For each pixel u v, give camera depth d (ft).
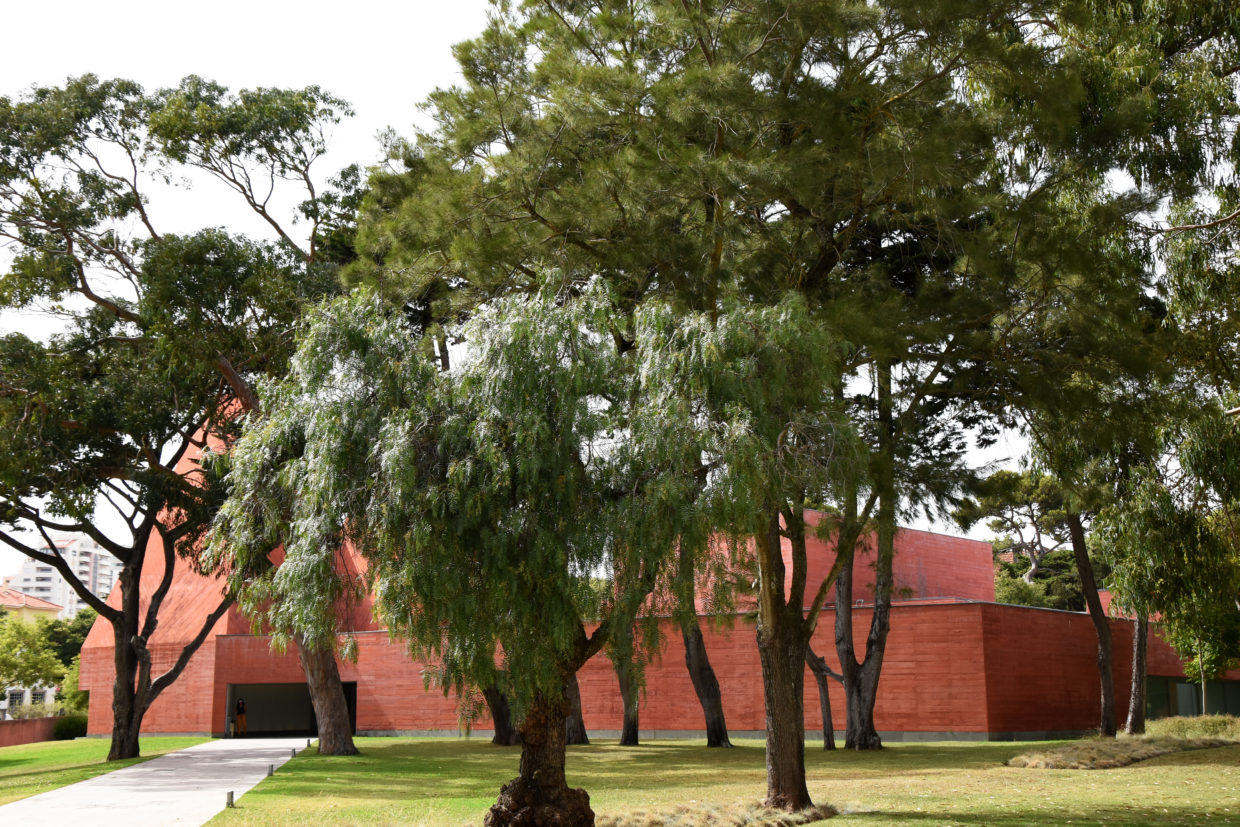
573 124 42.37
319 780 63.05
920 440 55.93
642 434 33.83
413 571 32.73
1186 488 55.72
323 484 34.37
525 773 37.42
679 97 40.60
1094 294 43.65
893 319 41.91
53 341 86.38
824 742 86.89
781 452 35.50
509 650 34.01
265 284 75.66
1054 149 43.73
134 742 87.30
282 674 128.98
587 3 46.88
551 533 33.12
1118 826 37.29
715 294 42.14
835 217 44.83
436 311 49.73
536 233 44.65
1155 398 45.88
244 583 40.83
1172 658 117.91
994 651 95.71
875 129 42.32
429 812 46.24
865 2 41.04
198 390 84.79
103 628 142.41
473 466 33.53
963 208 42.14
